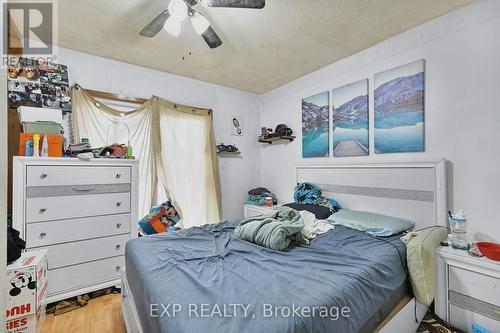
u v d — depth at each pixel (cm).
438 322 159
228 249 162
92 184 212
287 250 163
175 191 312
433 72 206
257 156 401
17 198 182
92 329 171
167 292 105
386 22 208
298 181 327
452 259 156
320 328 92
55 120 215
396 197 225
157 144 292
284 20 203
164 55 264
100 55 263
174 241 177
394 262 150
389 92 234
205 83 345
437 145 204
